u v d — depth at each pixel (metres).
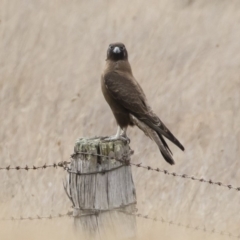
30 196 13.20
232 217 12.07
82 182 8.02
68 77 21.08
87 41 24.55
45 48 23.81
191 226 11.76
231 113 16.84
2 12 26.75
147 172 13.66
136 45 23.67
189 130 15.88
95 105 18.05
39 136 15.84
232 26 25.02
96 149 7.98
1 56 23.12
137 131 15.23
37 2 27.58
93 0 28.52
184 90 19.02
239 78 19.61
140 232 11.68
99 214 7.98
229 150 14.39
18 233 12.10
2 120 17.44
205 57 21.97
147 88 19.45
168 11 26.84
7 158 14.71
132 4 27.89
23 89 19.94
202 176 13.23
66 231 11.79
